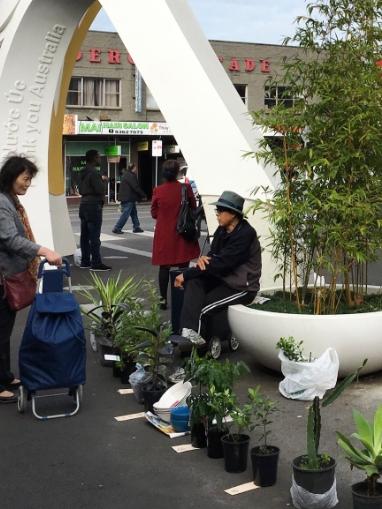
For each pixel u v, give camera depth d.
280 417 4.92
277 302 6.19
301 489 3.56
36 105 11.16
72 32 11.02
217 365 4.40
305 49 5.93
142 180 40.69
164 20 8.27
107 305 6.36
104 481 4.03
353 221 5.39
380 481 3.76
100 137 38.66
